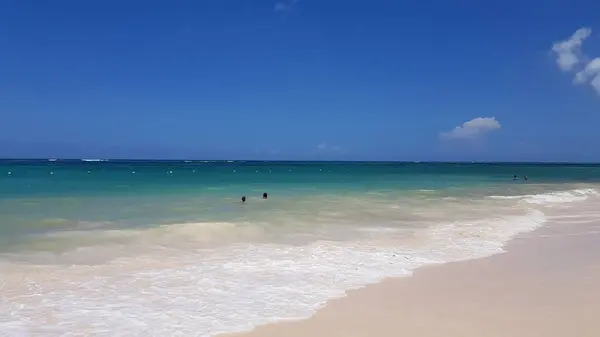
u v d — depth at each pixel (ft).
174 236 42.57
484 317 23.31
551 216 64.85
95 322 21.91
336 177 183.73
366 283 29.40
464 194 98.84
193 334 20.80
